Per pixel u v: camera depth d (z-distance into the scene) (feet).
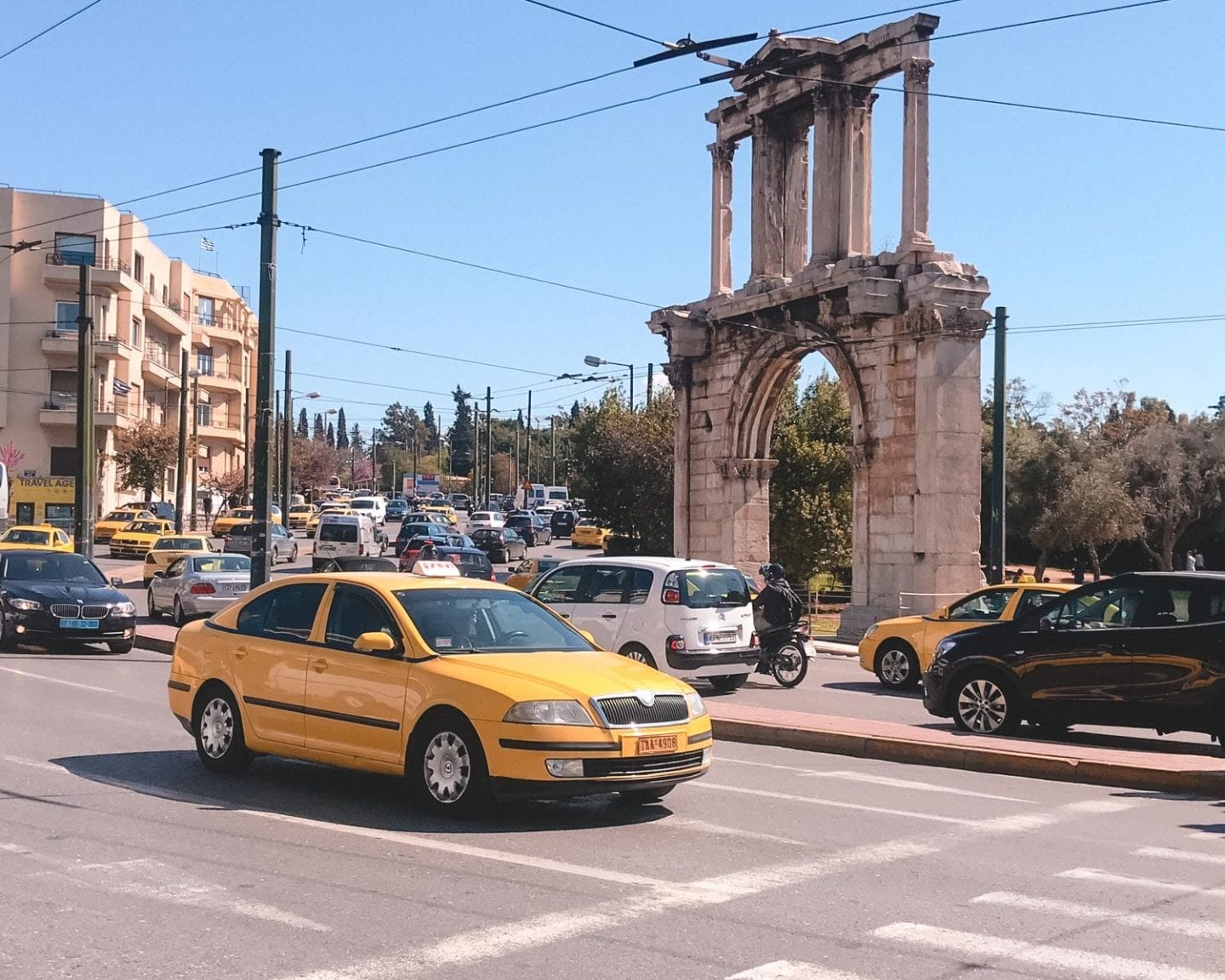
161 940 20.16
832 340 98.63
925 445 90.53
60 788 32.76
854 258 95.45
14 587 69.56
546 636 32.94
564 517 283.79
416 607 32.12
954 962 19.57
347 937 20.38
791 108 109.09
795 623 66.18
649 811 31.58
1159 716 42.04
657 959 19.49
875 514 95.45
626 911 22.15
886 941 20.63
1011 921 21.95
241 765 34.76
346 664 31.91
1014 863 26.63
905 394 92.94
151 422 235.61
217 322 309.42
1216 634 41.39
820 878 24.91
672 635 57.47
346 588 33.37
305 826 28.76
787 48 102.63
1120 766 37.24
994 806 33.45
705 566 59.47
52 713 46.85
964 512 90.48
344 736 31.60
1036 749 40.22
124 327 229.86
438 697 29.60
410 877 24.30
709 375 116.47
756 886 24.11
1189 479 158.30
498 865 25.39
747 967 19.15
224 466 310.65
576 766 28.22
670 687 30.48
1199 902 23.49
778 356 107.55
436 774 29.73
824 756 42.55
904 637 65.46
